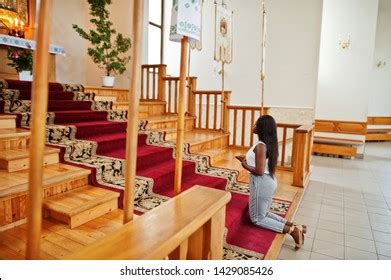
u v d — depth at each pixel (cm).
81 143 292
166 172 295
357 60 714
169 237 78
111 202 232
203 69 696
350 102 731
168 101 585
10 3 514
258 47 630
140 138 363
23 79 434
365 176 519
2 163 230
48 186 220
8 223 192
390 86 980
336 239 273
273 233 257
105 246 73
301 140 381
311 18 577
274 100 626
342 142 696
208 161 390
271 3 612
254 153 254
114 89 502
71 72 593
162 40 749
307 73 590
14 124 294
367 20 694
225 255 219
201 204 100
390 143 968
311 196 399
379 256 243
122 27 618
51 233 194
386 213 343
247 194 321
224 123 530
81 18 604
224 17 496
